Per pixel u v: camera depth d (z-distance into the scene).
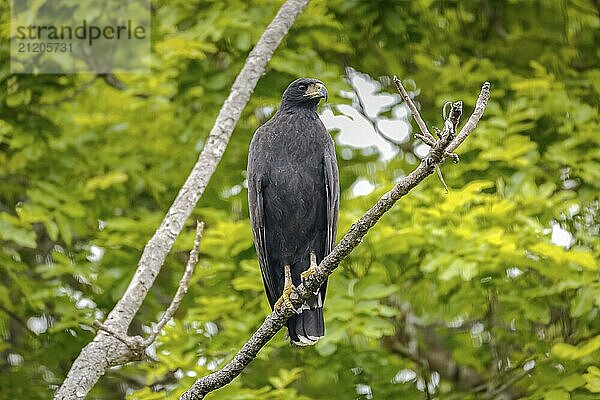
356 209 12.02
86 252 13.12
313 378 12.22
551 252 10.73
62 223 12.48
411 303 12.85
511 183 11.93
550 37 14.38
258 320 11.56
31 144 13.56
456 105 6.18
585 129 12.39
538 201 11.57
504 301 12.10
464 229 11.09
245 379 12.24
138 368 12.92
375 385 12.27
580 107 12.57
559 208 11.75
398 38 14.12
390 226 11.73
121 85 15.30
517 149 11.67
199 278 12.07
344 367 12.20
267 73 13.43
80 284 14.10
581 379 10.70
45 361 13.12
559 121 12.90
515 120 12.25
